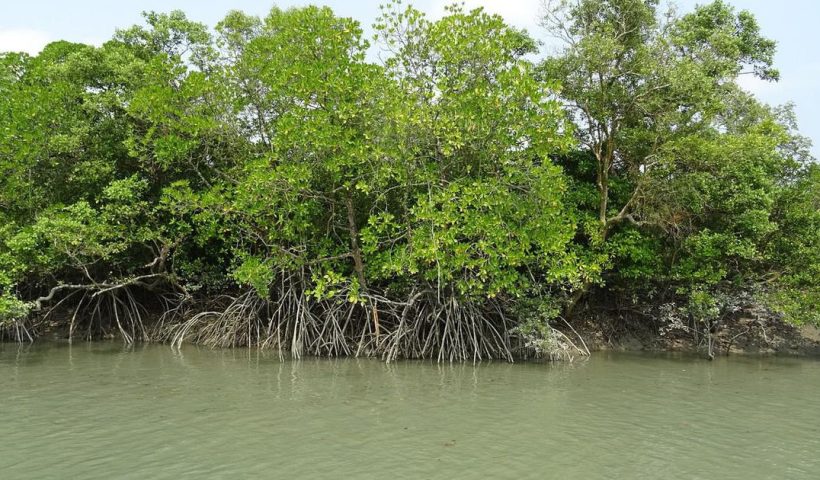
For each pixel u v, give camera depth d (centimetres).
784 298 1738
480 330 1766
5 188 1817
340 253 1784
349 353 1797
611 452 946
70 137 1795
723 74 1850
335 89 1575
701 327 1986
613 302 2075
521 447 961
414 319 1783
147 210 1916
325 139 1561
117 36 2064
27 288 2102
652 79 1752
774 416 1170
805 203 1798
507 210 1636
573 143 1623
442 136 1620
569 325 1911
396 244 1786
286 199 1666
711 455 941
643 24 1845
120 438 981
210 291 2139
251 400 1238
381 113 1636
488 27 1667
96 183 1916
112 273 2086
